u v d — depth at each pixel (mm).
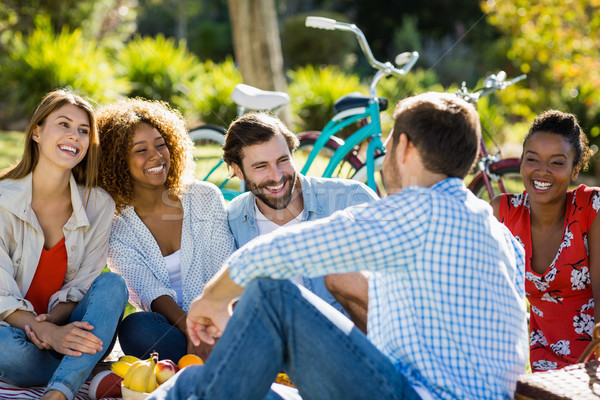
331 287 2025
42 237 2209
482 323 1467
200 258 2297
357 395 1432
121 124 2219
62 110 2168
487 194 3648
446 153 1506
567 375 1625
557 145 2209
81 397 2135
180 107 4801
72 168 2287
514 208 2359
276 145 2074
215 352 1444
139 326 2244
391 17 19375
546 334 2363
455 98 1539
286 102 3711
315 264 1448
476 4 18875
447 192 1518
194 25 21656
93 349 2020
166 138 2254
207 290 1566
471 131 1518
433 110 1506
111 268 2428
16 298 2125
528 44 8734
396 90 8352
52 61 8984
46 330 2068
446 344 1456
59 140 2148
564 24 8633
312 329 1440
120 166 2258
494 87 3746
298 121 8781
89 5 11508
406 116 1528
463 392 1434
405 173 1549
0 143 8109
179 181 2291
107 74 8984
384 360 1455
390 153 1577
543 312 2359
